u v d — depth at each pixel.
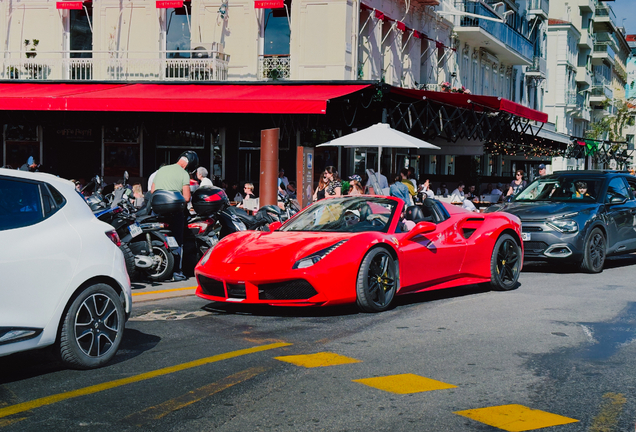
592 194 11.75
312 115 20.00
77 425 3.88
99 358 5.08
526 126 22.77
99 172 21.80
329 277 6.84
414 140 14.69
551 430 3.83
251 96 16.38
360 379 4.79
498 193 24.81
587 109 66.06
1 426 3.87
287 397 4.39
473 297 8.39
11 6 22.19
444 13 27.67
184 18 21.72
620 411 4.15
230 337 6.12
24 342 4.61
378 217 7.91
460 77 31.05
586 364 5.23
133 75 21.62
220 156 21.59
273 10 21.39
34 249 4.70
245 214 10.77
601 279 10.28
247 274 6.88
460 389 4.58
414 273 7.71
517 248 9.15
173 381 4.74
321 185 14.79
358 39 21.41
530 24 43.47
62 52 21.75
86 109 16.88
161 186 9.52
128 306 5.36
